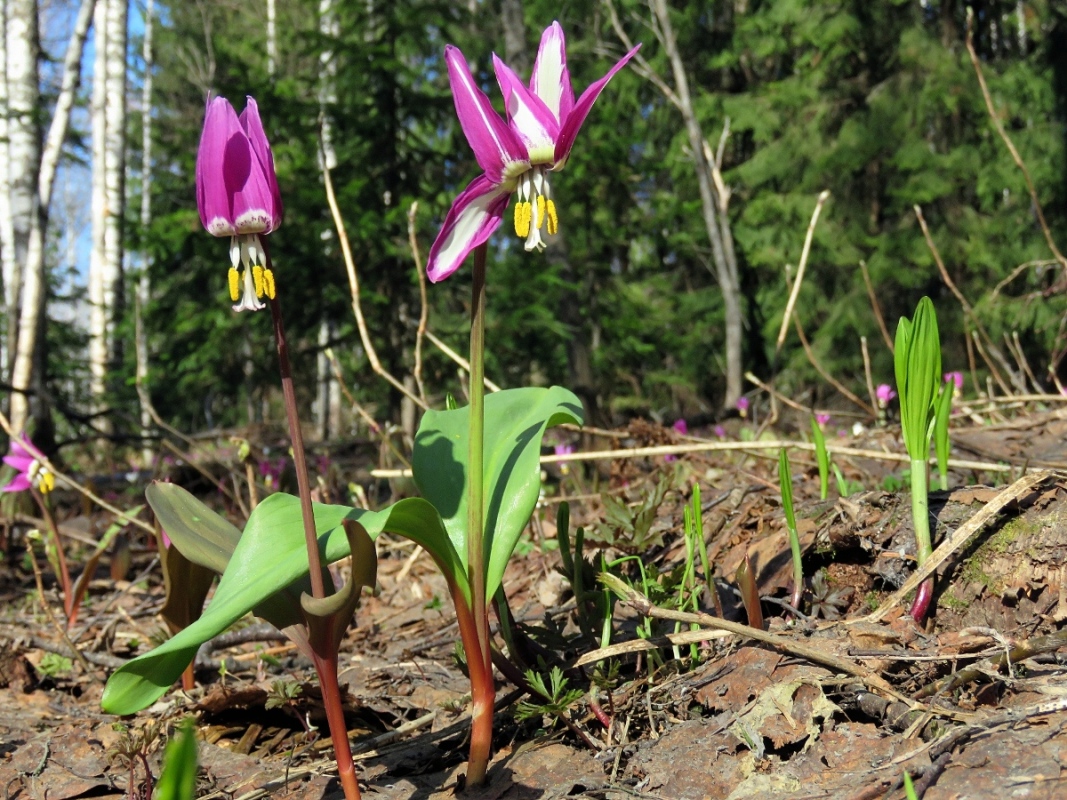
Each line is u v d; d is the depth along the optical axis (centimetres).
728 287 959
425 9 1136
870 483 379
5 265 1697
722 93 1825
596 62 1773
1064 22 1608
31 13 1114
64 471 1025
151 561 552
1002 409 538
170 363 1122
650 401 1591
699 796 160
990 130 1530
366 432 1510
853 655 181
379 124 1098
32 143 1073
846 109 1711
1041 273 797
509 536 175
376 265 1088
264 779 206
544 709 186
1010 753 141
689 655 220
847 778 151
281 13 1778
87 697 300
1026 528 201
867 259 1573
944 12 1678
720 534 298
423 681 274
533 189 155
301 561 154
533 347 1190
